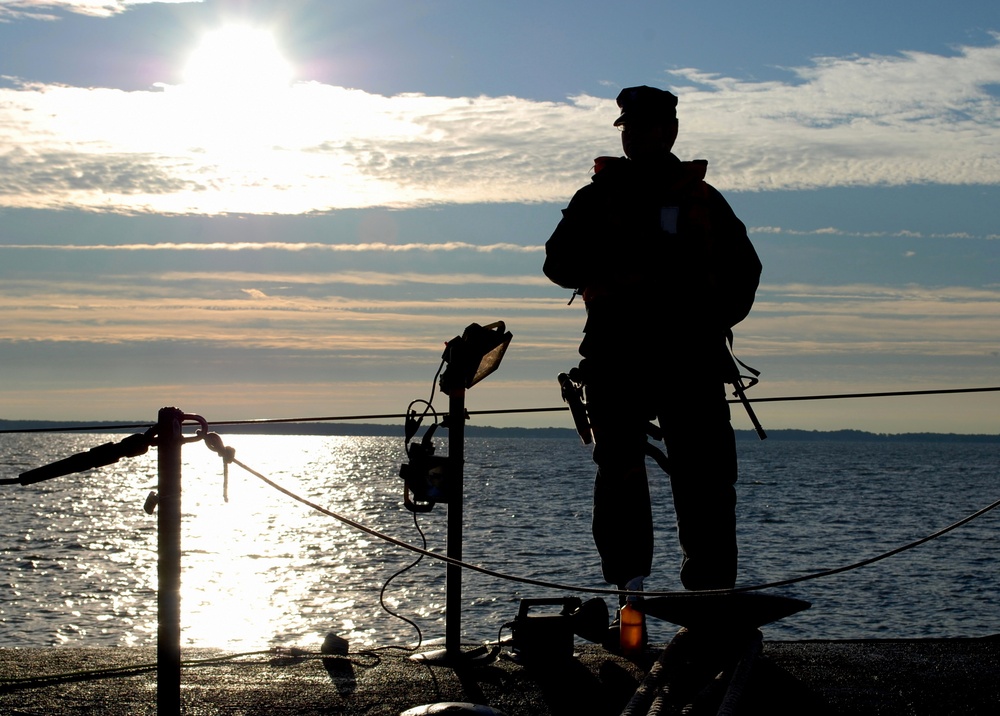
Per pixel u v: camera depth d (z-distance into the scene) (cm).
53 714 349
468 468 12031
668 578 2573
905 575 2917
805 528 4625
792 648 435
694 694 361
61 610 2325
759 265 429
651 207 427
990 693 367
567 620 419
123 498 6569
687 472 423
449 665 418
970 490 8588
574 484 8356
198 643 1912
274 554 3450
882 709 350
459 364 425
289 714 353
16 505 5803
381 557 3334
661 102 432
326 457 19112
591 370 433
